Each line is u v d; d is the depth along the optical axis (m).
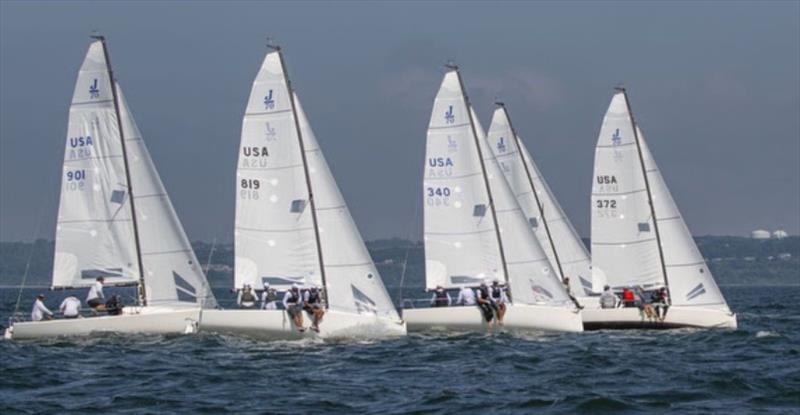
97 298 86.50
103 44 87.81
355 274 83.00
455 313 87.69
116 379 64.38
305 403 56.00
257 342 80.38
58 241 87.62
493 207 90.75
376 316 83.19
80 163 87.62
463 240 90.81
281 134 82.94
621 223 97.44
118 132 87.75
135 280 87.75
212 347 78.19
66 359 72.62
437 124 91.00
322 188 83.44
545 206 109.00
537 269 90.50
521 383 62.97
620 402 55.62
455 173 90.88
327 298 82.81
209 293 87.50
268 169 83.12
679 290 95.62
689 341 86.38
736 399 57.56
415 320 88.12
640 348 81.00
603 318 94.81
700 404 56.12
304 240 82.94
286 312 79.88
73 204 87.62
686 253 95.56
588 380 64.06
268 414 53.12
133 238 87.75
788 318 128.50
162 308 86.94
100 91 87.69
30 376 65.25
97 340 82.69
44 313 84.62
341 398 57.53
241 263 83.44
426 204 91.25
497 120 106.06
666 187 96.38
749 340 87.25
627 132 97.31
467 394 58.53
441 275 91.12
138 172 87.94
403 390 60.19
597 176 98.00
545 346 81.25
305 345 79.62
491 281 90.69
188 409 54.69
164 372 66.62
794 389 59.78
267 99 83.06
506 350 78.31
